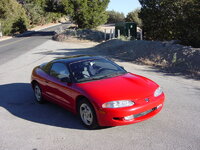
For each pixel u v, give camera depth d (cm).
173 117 596
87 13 4428
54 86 658
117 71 640
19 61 1656
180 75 1062
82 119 573
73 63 645
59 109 707
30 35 4912
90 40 3306
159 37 2138
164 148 456
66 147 482
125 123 510
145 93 534
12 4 5325
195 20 1680
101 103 508
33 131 563
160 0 2005
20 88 956
